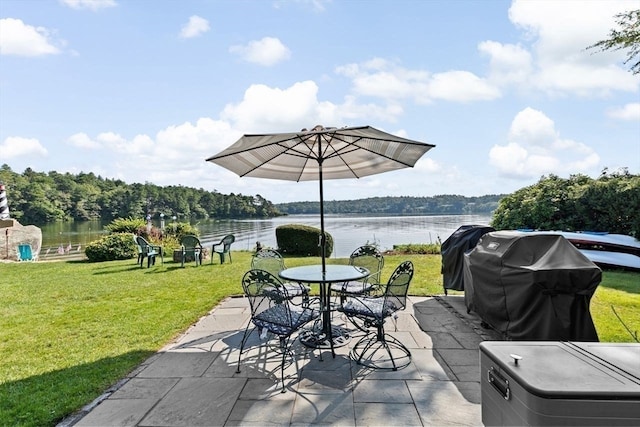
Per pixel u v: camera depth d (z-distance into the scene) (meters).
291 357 3.27
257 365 3.11
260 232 25.73
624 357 1.55
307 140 3.52
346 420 2.24
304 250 12.05
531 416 1.31
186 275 7.78
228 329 4.12
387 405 2.42
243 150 3.11
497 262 3.50
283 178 4.65
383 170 4.39
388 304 3.28
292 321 3.02
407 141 2.96
